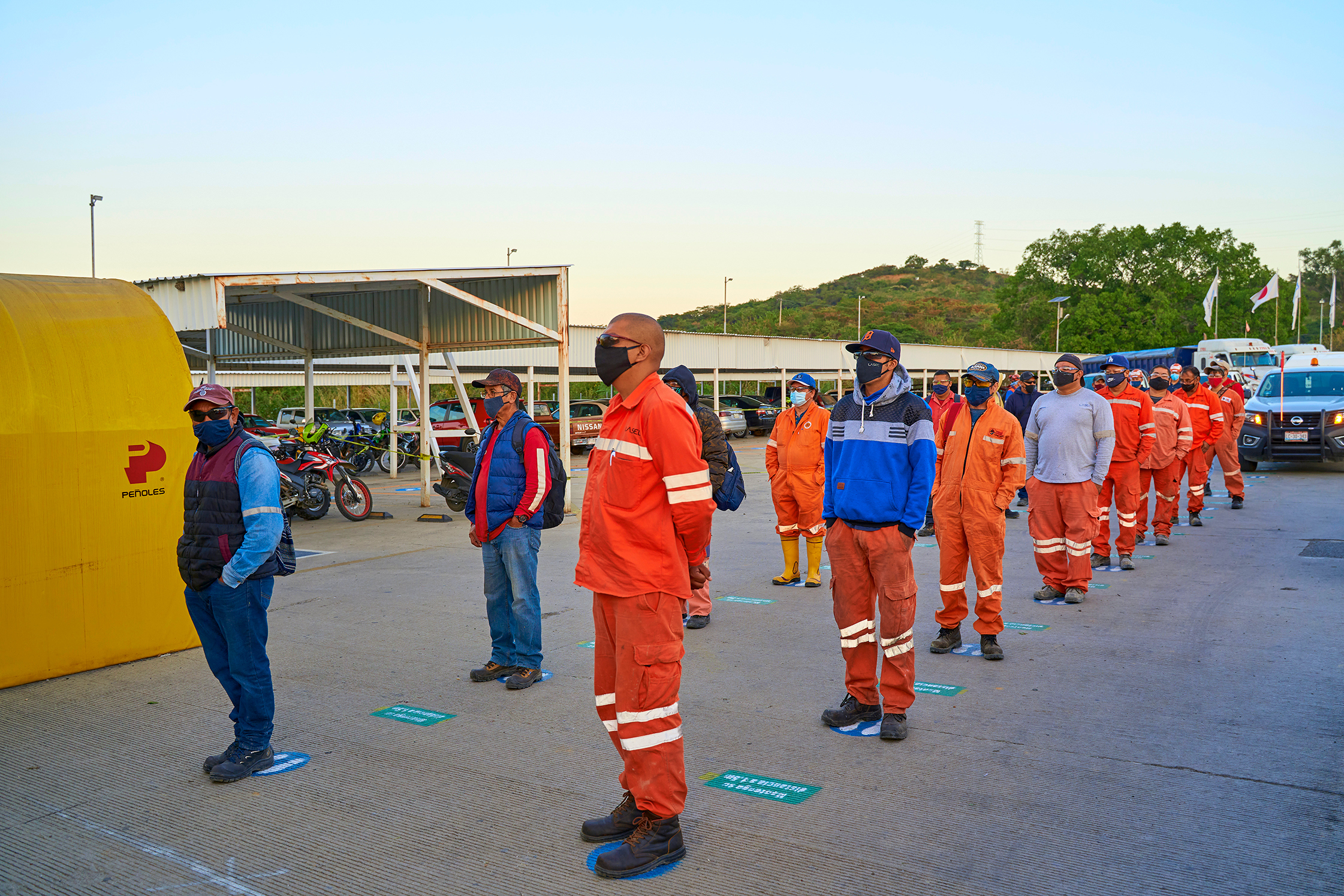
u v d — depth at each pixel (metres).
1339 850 3.28
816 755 4.32
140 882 3.31
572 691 5.42
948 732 4.58
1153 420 9.62
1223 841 3.37
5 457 5.60
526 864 3.37
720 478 6.18
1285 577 7.99
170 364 6.43
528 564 5.48
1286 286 70.94
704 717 4.88
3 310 5.80
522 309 13.27
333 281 11.10
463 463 13.21
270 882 3.28
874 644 4.70
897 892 3.08
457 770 4.26
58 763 4.44
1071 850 3.33
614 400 3.52
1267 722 4.59
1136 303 63.47
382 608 7.68
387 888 3.22
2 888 3.27
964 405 5.91
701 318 128.00
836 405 4.77
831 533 4.70
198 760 4.46
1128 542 8.62
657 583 3.36
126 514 6.14
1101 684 5.28
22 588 5.68
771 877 3.21
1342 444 16.53
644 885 3.19
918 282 174.25
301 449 13.64
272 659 6.18
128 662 6.18
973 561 5.84
